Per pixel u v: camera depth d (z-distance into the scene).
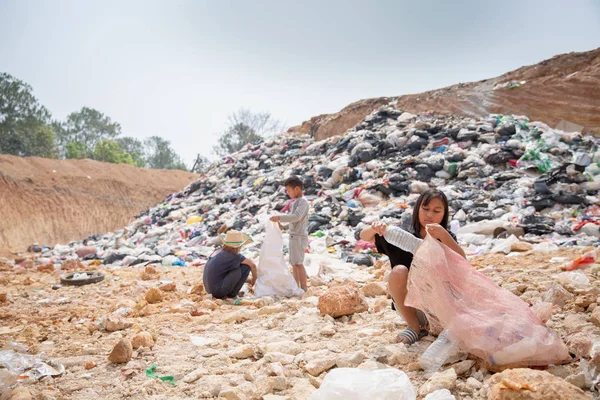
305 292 6.52
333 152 18.28
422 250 3.50
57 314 5.91
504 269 6.45
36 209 33.25
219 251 6.82
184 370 3.70
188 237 14.40
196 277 8.70
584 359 3.19
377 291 5.96
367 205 12.86
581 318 3.99
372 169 15.12
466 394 2.92
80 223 34.31
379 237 4.07
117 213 36.84
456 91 24.25
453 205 11.45
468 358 3.36
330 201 13.71
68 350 4.30
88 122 88.31
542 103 20.16
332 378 2.91
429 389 2.95
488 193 11.98
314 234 11.27
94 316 5.70
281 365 3.56
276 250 6.61
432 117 20.83
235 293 6.63
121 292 7.45
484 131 16.02
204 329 4.87
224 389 3.19
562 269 5.88
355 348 3.89
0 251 22.84
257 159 22.95
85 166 39.78
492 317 3.25
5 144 62.19
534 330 3.15
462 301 3.37
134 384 3.45
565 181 11.55
